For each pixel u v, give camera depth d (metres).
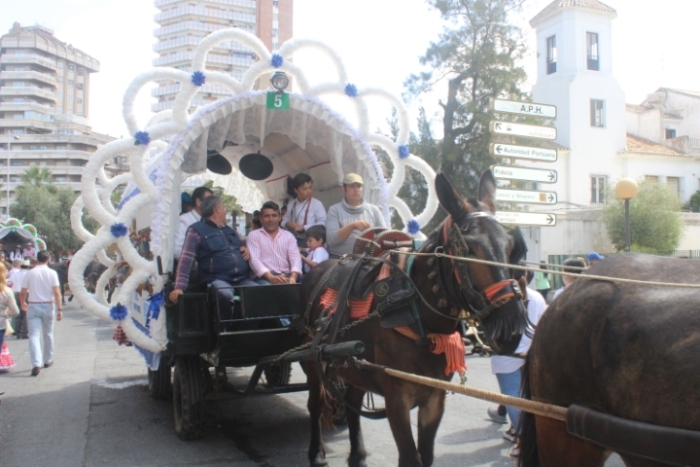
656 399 2.27
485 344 3.68
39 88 122.94
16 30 125.25
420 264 3.89
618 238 21.98
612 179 28.27
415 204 20.38
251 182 10.49
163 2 87.81
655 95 37.19
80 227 7.95
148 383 8.54
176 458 5.39
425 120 20.62
